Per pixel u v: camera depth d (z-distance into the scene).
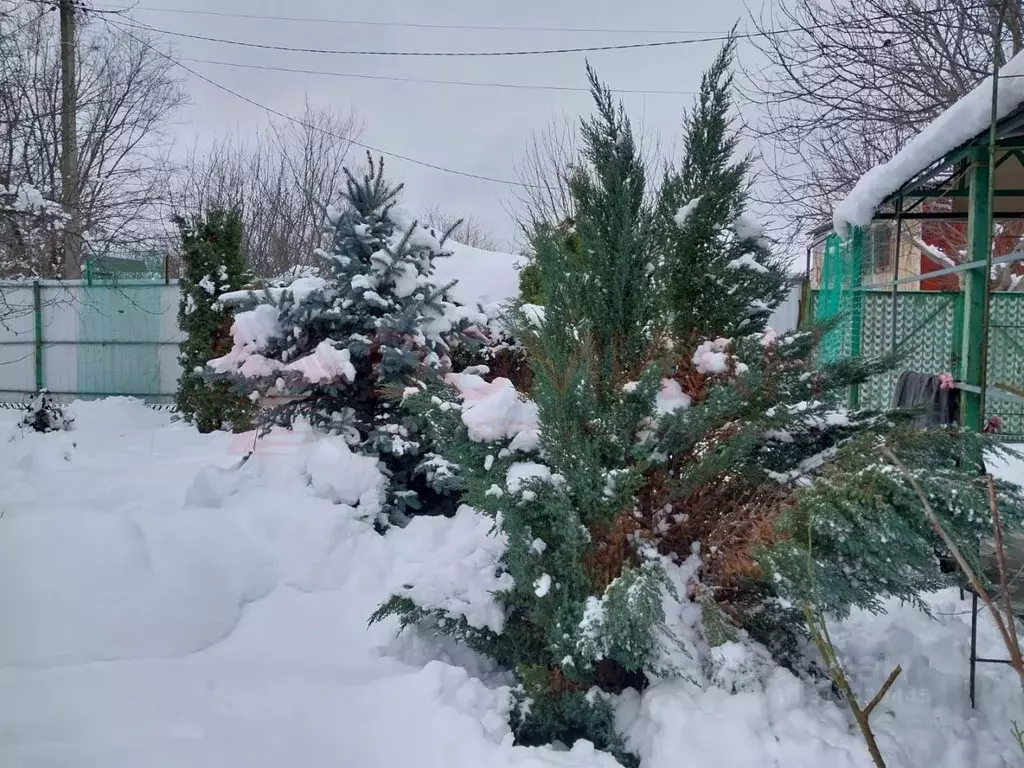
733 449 3.07
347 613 4.13
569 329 3.44
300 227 22.28
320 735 3.00
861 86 12.16
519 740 3.16
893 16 11.30
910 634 4.02
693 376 3.49
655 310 3.39
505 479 3.22
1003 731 3.21
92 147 18.62
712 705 2.82
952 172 5.57
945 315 8.24
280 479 5.46
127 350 13.47
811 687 3.18
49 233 10.47
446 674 3.32
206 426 9.57
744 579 3.13
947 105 10.91
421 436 5.75
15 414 11.76
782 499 3.16
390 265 6.01
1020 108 3.84
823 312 8.76
